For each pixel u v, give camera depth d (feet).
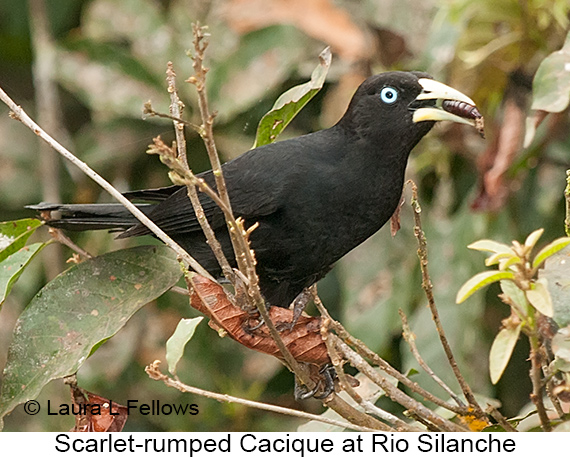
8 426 37.01
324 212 26.55
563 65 25.52
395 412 34.37
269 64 36.27
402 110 26.48
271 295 28.09
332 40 35.60
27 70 41.06
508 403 34.12
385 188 26.94
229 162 27.63
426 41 35.37
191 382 36.86
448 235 34.14
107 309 22.75
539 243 34.27
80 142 38.17
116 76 37.27
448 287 33.30
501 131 31.65
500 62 32.53
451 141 33.96
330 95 36.09
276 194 26.35
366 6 36.11
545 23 31.76
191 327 20.12
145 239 38.14
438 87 26.23
